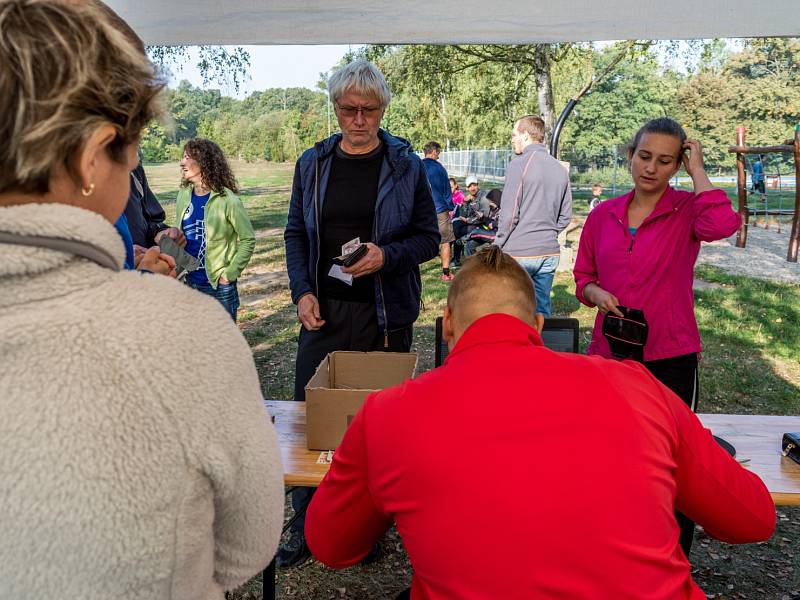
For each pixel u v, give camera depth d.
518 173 5.25
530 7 2.46
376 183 2.79
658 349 2.54
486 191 9.68
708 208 2.43
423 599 1.14
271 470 0.78
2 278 0.62
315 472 1.91
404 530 1.08
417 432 1.06
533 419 1.04
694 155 2.54
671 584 1.02
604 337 2.54
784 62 34.41
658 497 1.04
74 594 0.64
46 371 0.62
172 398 0.66
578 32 2.48
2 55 0.62
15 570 0.63
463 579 1.01
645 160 2.52
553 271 5.46
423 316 6.93
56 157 0.65
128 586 0.66
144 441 0.65
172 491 0.66
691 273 2.58
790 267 10.32
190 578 0.71
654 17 2.44
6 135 0.63
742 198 5.46
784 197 21.39
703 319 6.94
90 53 0.65
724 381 5.11
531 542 0.98
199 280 4.70
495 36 2.49
